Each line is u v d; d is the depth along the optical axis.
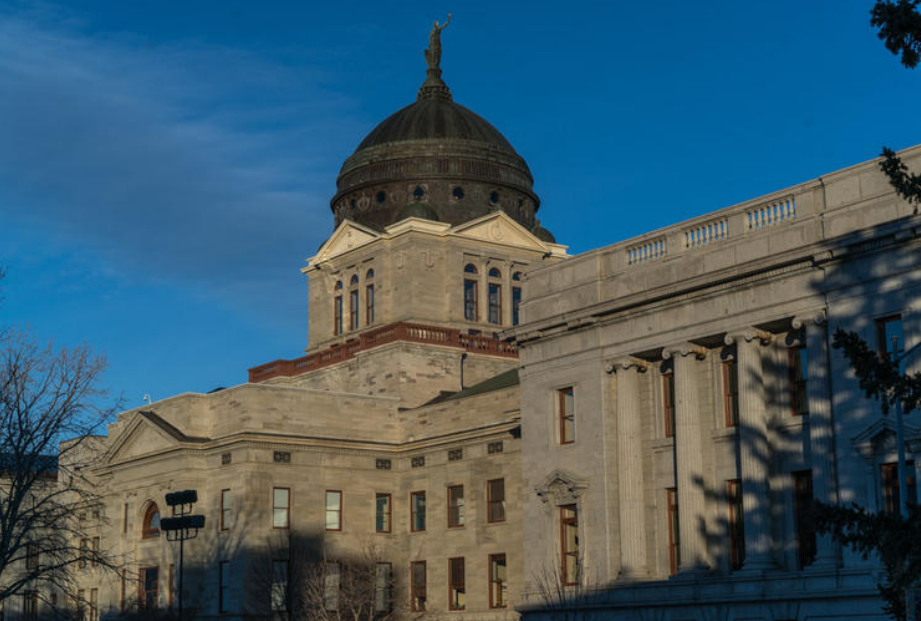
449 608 83.62
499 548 80.19
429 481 87.12
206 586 87.06
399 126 110.94
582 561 66.38
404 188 108.38
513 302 107.06
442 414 88.19
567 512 69.00
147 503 93.75
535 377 71.38
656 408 65.62
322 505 87.06
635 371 66.12
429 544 86.12
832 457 55.06
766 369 59.62
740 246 60.41
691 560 60.84
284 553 84.69
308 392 89.19
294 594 83.31
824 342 56.16
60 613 86.31
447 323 103.12
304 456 87.38
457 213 107.69
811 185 57.81
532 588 69.50
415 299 102.44
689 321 62.41
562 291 70.12
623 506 65.06
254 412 86.88
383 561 87.94
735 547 60.69
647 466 65.56
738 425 60.81
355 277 108.38
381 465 89.75
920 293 52.47
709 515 61.38
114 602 94.69
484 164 109.25
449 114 111.19
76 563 98.75
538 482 70.06
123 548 94.94
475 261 105.50
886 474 53.16
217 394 90.75
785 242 58.16
